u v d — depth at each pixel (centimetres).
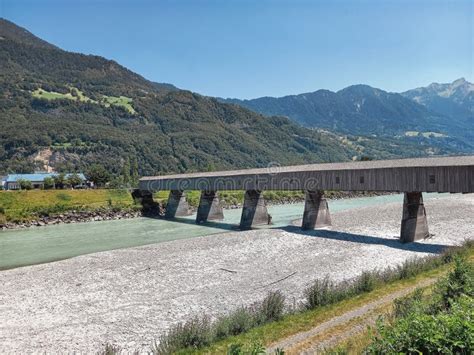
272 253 3291
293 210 7138
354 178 3931
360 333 1212
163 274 2770
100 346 1647
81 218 6750
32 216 6438
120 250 3688
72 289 2509
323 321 1495
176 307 2097
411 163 3919
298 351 1191
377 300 1664
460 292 1156
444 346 709
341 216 5356
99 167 10831
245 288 2384
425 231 3631
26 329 1884
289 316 1652
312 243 3597
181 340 1439
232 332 1530
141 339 1698
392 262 2852
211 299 2208
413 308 1167
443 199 7238
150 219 6794
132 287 2495
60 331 1838
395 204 6650
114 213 7100
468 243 2798
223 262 3045
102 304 2200
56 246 4391
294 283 2447
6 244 4584
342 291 1889
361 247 3359
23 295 2438
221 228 5378
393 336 773
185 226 5719
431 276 1983
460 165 3153
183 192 7188
